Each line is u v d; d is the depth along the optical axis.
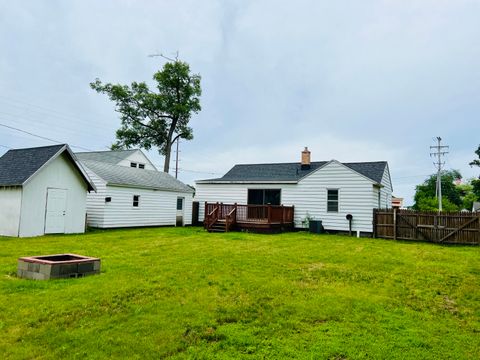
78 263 7.02
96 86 32.84
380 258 10.25
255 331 4.48
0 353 3.70
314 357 3.78
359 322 4.91
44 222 15.53
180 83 35.84
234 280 7.00
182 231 18.53
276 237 15.90
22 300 5.37
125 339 4.10
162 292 6.02
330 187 19.33
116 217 19.45
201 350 3.92
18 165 15.93
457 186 64.31
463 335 4.57
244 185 22.16
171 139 36.44
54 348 3.86
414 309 5.71
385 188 22.09
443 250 12.66
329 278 7.62
